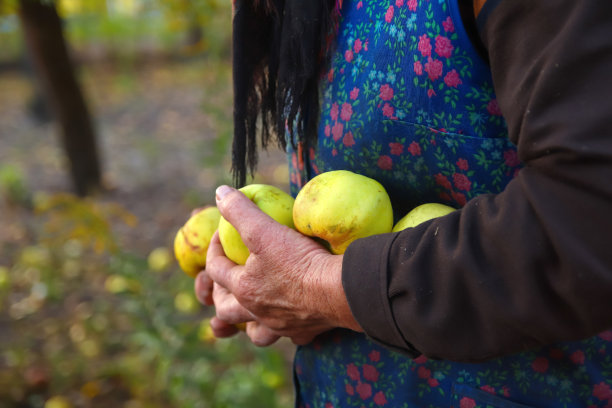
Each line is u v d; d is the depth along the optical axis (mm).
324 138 878
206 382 2443
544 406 797
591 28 545
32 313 3482
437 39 709
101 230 2650
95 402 2746
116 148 6387
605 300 542
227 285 894
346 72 818
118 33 10500
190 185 5254
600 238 535
